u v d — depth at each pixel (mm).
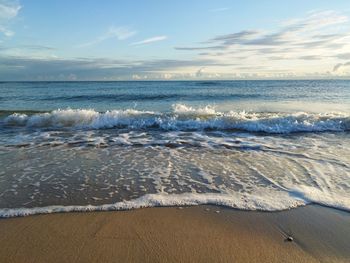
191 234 3215
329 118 10297
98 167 5566
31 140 8055
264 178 4934
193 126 10094
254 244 3027
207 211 3758
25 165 5668
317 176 4980
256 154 6551
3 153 6590
